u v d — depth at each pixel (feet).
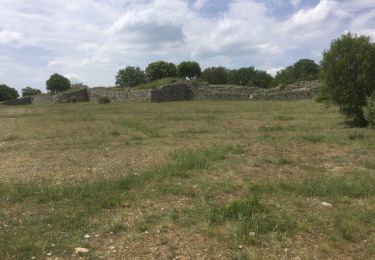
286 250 17.25
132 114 79.05
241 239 18.02
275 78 247.09
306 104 94.89
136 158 35.70
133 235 18.70
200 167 31.12
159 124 60.80
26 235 18.66
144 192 24.94
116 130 55.72
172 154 36.29
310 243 17.93
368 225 19.69
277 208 21.75
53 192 24.95
